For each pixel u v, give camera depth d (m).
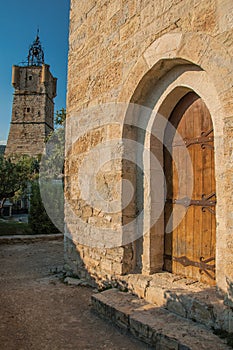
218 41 2.86
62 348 2.90
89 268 4.95
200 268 3.52
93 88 5.16
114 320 3.34
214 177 3.40
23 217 24.03
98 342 3.01
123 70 4.34
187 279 3.64
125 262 4.11
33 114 41.50
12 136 40.97
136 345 2.92
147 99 4.19
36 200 12.26
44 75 42.00
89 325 3.41
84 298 4.31
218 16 2.88
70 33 6.20
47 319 3.59
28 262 7.17
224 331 2.62
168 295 3.24
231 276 2.59
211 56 2.92
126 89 4.23
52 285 5.01
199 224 3.57
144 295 3.59
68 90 6.15
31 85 42.12
